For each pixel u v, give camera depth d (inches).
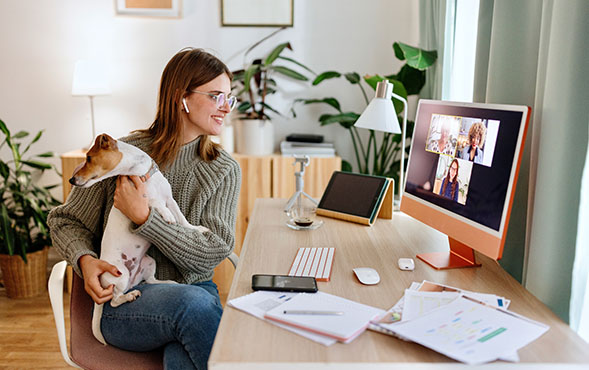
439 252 59.3
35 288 116.1
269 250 60.2
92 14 121.3
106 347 53.7
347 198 75.4
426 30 105.3
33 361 89.2
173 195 62.2
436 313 42.6
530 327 40.3
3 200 113.3
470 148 53.6
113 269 52.7
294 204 81.8
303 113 126.1
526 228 58.1
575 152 48.0
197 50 61.2
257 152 116.8
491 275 53.2
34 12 121.0
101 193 59.1
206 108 60.3
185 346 50.0
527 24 58.6
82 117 125.1
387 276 52.6
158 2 121.0
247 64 123.7
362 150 121.5
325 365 36.0
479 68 68.5
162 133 61.7
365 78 101.0
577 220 48.9
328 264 54.9
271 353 37.3
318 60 123.4
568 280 49.9
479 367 36.1
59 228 58.4
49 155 119.0
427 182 61.4
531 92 58.7
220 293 116.3
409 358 36.7
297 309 43.6
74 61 123.0
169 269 61.9
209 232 59.1
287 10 121.4
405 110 76.4
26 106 124.6
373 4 121.1
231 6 121.3
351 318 42.1
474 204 52.1
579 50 46.9
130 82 124.2
